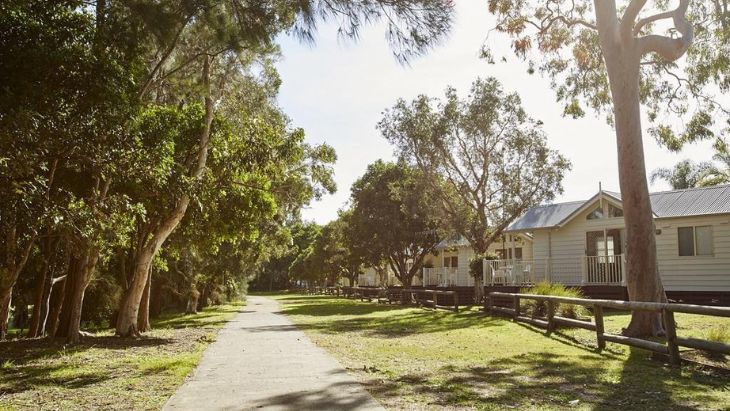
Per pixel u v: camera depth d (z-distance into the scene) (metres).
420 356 10.46
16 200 8.55
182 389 7.27
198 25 11.66
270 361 9.88
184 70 16.83
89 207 10.54
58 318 17.97
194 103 17.83
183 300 34.03
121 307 16.41
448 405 6.20
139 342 14.42
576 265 26.58
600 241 25.88
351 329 16.94
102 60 9.27
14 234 11.13
